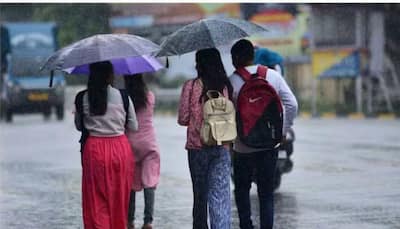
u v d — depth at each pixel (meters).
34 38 72.75
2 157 36.91
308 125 54.12
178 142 42.34
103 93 15.38
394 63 67.88
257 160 16.05
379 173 27.66
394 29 68.00
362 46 66.44
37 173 30.48
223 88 15.54
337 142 39.78
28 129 57.88
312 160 31.89
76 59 15.18
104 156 15.34
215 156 15.51
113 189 15.44
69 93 90.12
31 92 70.50
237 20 16.00
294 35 74.06
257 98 15.68
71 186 26.70
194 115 15.51
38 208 22.38
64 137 48.62
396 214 20.05
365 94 68.31
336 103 70.75
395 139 41.03
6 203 23.33
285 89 16.06
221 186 15.61
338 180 26.23
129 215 18.20
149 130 17.95
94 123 15.44
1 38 72.69
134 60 17.56
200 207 15.73
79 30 90.12
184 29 15.51
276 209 21.09
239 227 17.70
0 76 76.81
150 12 87.06
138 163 18.11
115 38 15.62
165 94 84.50
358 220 19.31
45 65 15.55
